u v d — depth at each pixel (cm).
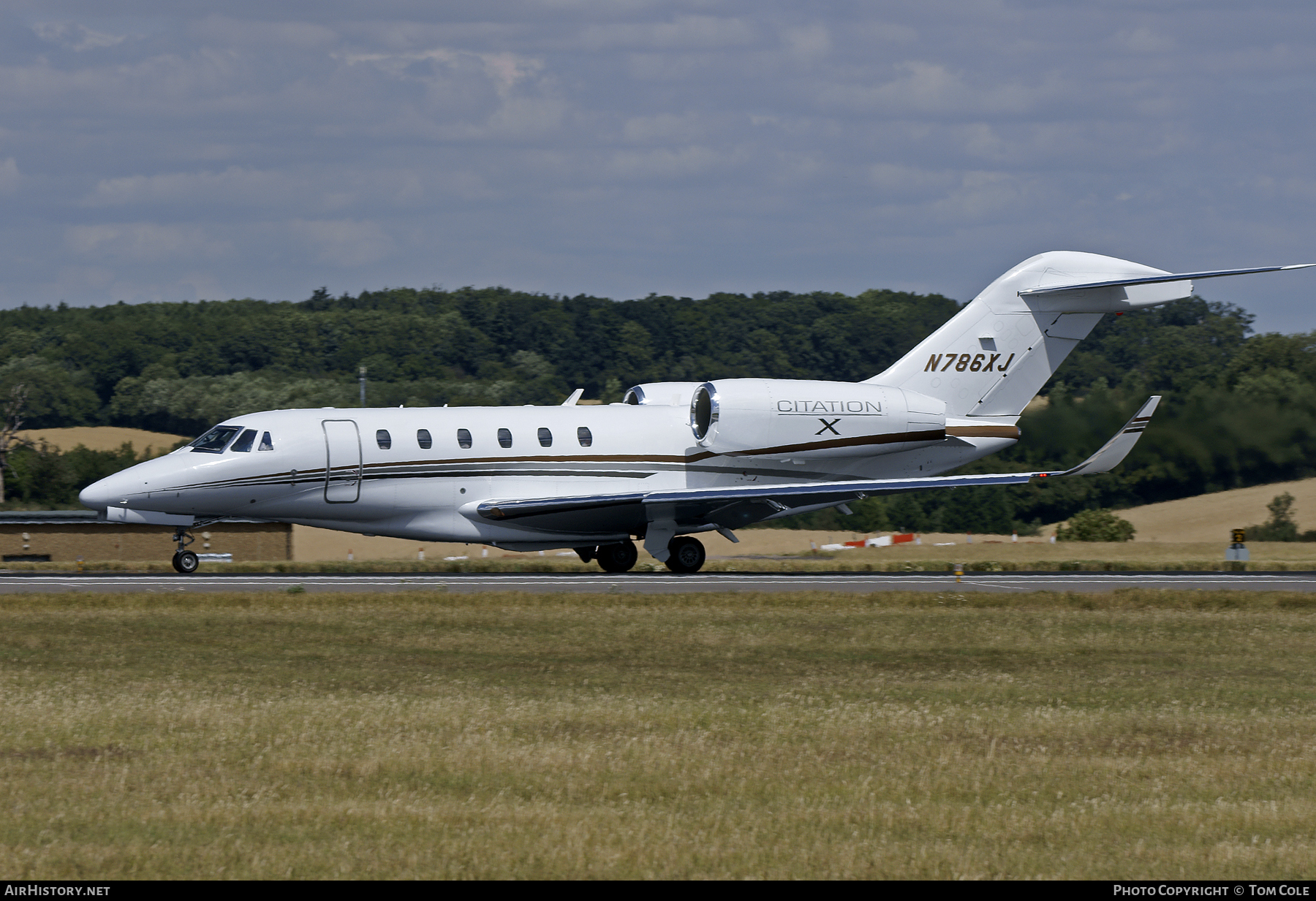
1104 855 3425
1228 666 6725
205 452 10400
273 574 10706
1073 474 10669
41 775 4044
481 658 6544
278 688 5591
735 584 10000
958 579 10556
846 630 7594
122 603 8112
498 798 3825
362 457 10562
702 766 4259
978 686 5947
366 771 4112
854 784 4062
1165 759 4503
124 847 3338
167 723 4766
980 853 3409
